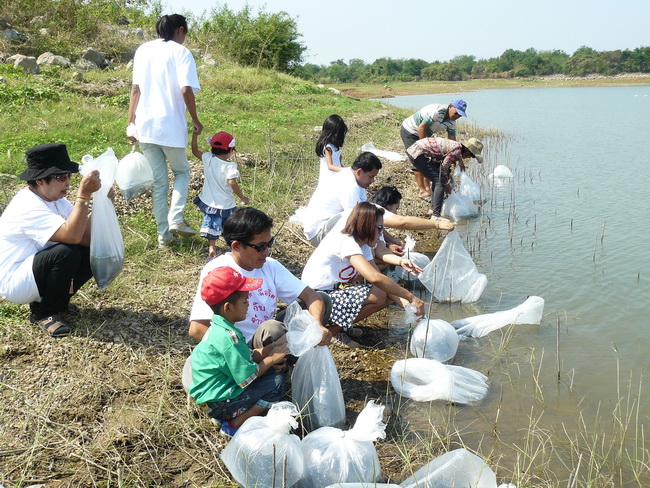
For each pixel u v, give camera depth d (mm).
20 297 4402
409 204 9250
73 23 17047
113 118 10039
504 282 6668
